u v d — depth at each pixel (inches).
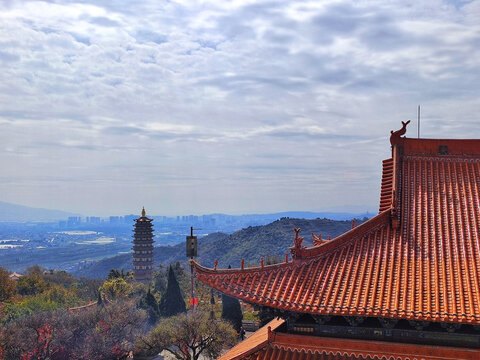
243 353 970.1
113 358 3280.0
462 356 860.6
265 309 967.6
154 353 3371.1
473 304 819.4
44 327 3198.8
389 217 1008.9
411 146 1154.0
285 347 961.5
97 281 7327.8
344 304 871.1
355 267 935.0
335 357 924.0
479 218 996.6
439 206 1037.8
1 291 5615.2
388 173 1136.8
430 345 884.0
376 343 905.5
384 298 871.1
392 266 920.9
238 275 935.0
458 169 1115.3
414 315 823.7
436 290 855.7
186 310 4293.8
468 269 887.7
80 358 3152.1
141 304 4301.2
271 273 948.0
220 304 4667.8
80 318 3432.6
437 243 952.3
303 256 954.7
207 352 3203.7
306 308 879.1
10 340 3065.9
